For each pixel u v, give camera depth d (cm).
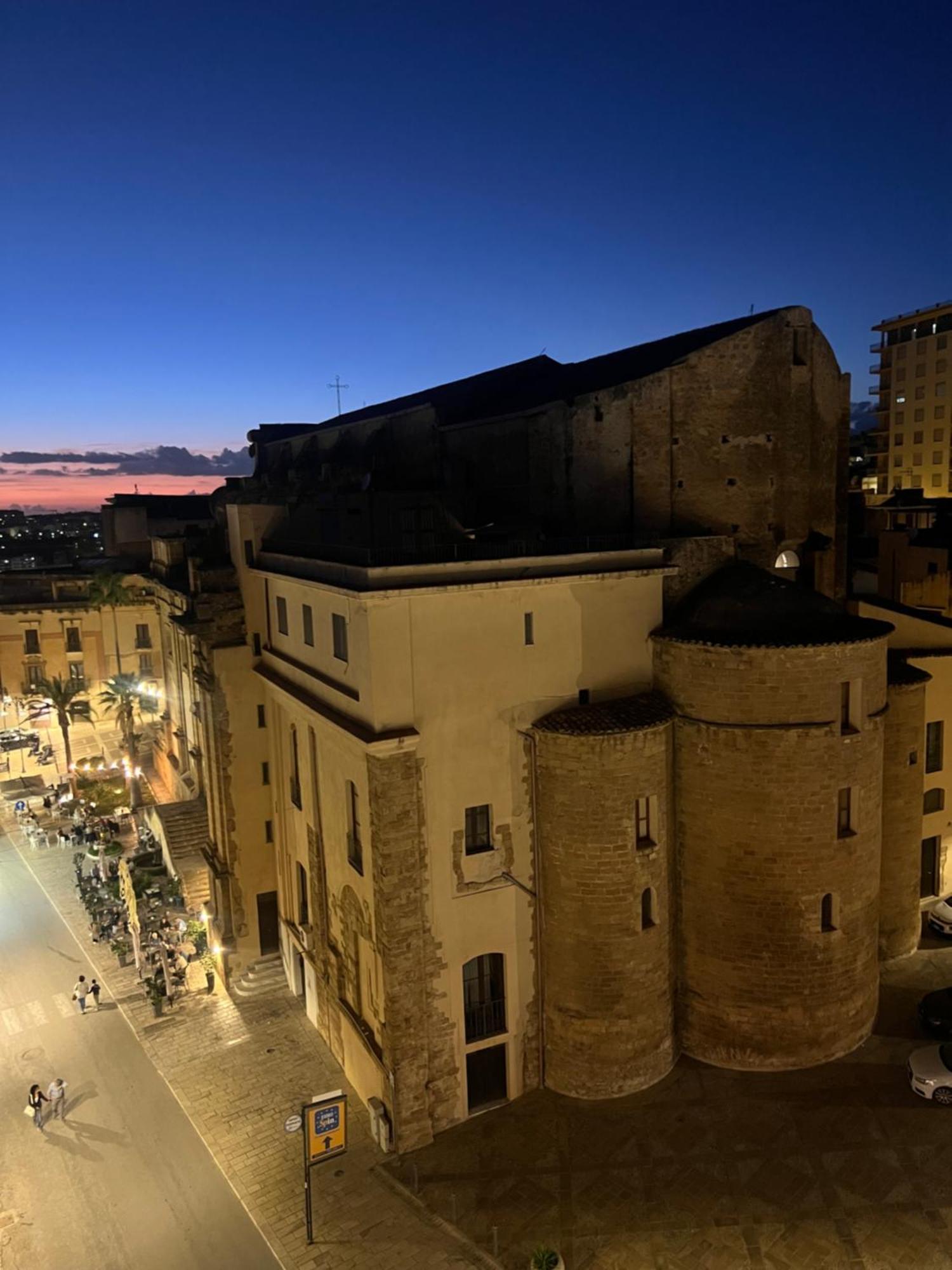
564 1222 2230
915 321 9250
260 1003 3412
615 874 2569
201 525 6175
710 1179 2323
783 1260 2080
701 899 2725
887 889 3262
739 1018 2705
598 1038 2627
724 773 2636
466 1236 2219
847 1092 2595
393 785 2400
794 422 3241
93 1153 2617
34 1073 3022
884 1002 3022
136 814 5288
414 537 3362
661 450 3098
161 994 3400
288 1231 2284
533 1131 2550
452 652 2478
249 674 3503
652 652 2805
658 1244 2147
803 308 3228
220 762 3488
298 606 3012
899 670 3244
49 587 7106
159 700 6050
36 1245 2292
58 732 6912
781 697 2567
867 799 2702
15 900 4450
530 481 3544
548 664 2630
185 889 4194
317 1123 2233
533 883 2669
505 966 2644
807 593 2780
